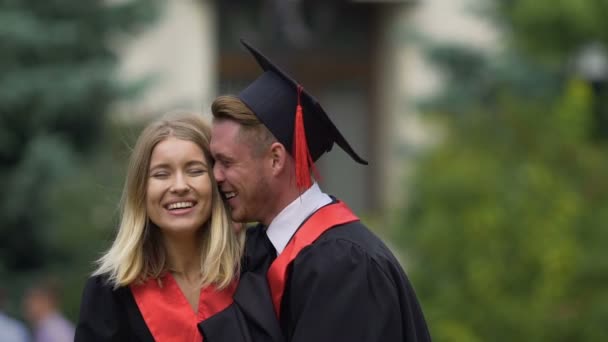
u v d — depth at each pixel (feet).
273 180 34.78
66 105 79.46
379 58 101.55
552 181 61.26
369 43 101.96
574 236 61.05
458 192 61.31
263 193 34.81
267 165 34.68
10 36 79.41
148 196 34.78
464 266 61.16
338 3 101.04
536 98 76.43
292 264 34.04
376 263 33.94
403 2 100.01
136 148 35.01
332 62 101.40
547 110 65.77
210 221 35.29
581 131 64.13
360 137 102.27
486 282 60.34
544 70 80.02
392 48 100.01
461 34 99.09
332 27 101.50
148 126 35.29
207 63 96.89
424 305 61.05
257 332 33.96
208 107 37.29
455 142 64.03
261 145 34.55
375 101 101.81
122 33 84.23
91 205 75.82
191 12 96.17
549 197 61.16
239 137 34.45
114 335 34.78
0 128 79.77
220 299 34.68
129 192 34.99
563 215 60.85
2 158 81.46
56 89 79.25
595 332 59.88
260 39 99.40
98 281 35.06
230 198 35.09
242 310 34.24
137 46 94.48
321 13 101.04
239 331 33.96
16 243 80.38
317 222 34.60
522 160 62.69
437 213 61.57
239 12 99.25
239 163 34.53
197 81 96.27
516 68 81.15
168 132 34.91
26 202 78.64
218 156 34.71
